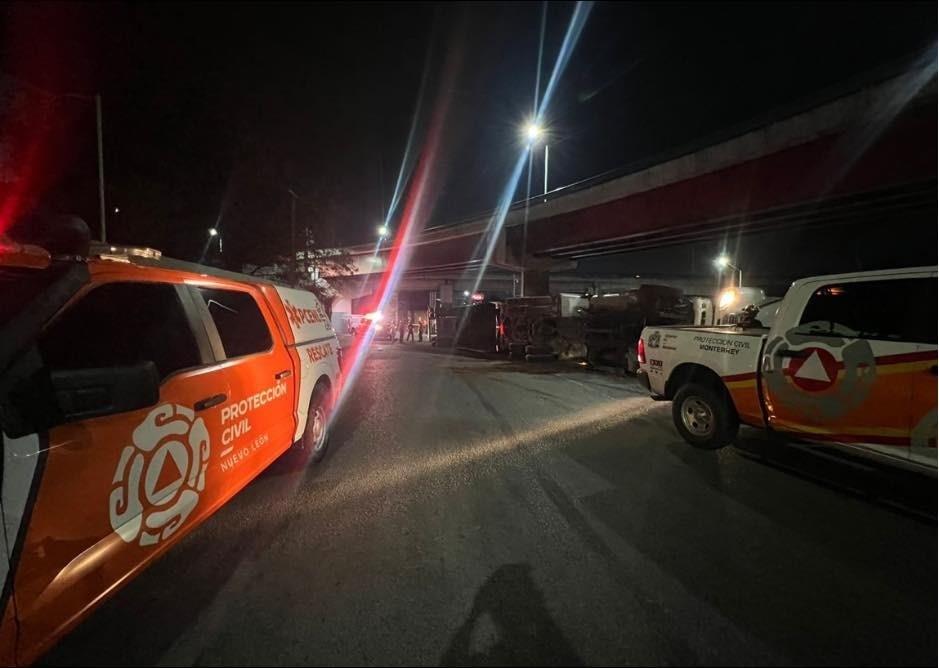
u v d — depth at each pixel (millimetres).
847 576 3104
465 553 3391
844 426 4199
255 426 3797
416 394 9828
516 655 2418
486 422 7316
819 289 4488
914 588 2975
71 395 2033
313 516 3977
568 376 12516
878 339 3998
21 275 2252
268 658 2393
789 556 3350
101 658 2385
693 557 3336
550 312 16781
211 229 15281
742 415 5188
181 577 3084
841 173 16562
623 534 3670
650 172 23156
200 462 3027
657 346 6293
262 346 4199
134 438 2486
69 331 2721
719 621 2670
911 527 3777
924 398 3664
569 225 28875
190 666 2342
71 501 2117
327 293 24500
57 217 2328
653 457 5527
